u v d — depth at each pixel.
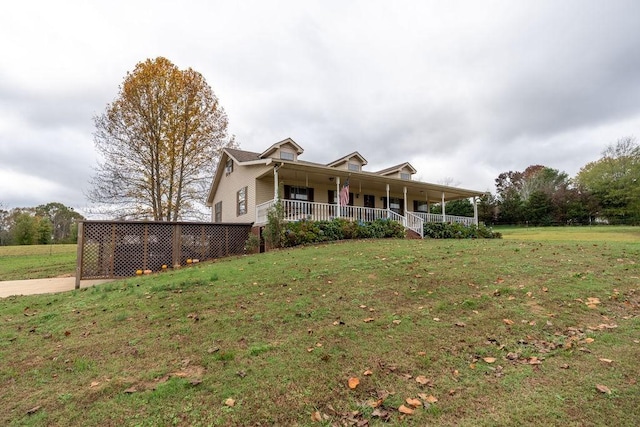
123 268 10.59
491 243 11.53
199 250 12.21
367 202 20.20
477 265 7.32
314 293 5.79
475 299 5.18
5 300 7.11
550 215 37.31
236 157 18.09
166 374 3.30
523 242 11.80
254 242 12.67
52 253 24.97
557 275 6.32
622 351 3.46
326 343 3.86
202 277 7.54
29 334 4.66
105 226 10.44
